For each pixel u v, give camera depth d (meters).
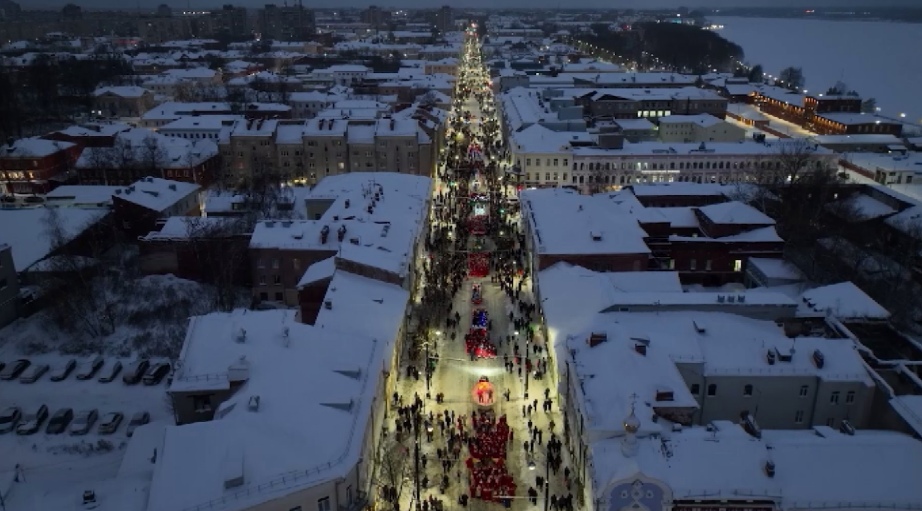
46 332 95.38
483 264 118.12
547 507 62.75
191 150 168.88
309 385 60.00
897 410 61.56
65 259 105.25
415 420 74.94
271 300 106.38
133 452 60.44
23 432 73.94
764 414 68.06
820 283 103.25
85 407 79.62
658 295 82.75
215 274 108.06
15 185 163.88
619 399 60.88
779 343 69.56
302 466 51.94
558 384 76.38
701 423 68.44
